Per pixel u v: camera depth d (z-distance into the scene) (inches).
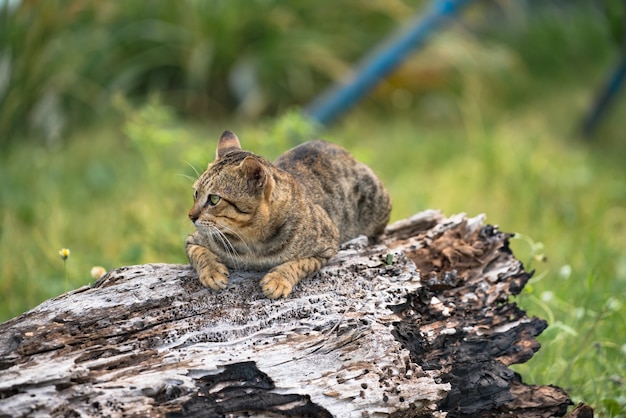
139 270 213.9
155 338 188.9
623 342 270.2
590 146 537.3
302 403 180.4
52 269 314.0
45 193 392.5
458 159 473.1
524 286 234.1
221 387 179.5
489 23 682.8
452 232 243.8
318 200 247.1
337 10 599.5
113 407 170.4
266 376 181.9
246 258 227.0
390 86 579.2
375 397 182.7
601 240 365.4
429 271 229.5
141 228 345.4
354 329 193.0
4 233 341.4
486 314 219.1
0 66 478.0
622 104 619.8
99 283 209.6
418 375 191.8
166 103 540.7
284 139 350.0
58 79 505.7
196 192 225.5
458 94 584.1
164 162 425.4
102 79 529.3
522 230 377.1
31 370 174.4
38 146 472.4
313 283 218.8
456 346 209.2
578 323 271.1
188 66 546.6
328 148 268.1
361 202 268.2
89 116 513.0
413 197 398.3
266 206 219.6
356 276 219.9
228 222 220.5
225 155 235.5
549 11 738.2
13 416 164.9
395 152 480.4
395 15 599.5
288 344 189.3
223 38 554.9
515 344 216.2
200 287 209.5
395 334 198.5
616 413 229.6
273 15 569.0
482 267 232.8
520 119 565.9
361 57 586.6
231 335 191.6
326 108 501.4
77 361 179.9
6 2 481.4
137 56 541.3
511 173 446.3
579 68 687.1
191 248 227.5
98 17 532.4
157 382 175.6
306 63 561.6
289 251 225.0
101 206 389.7
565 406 212.4
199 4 557.9
